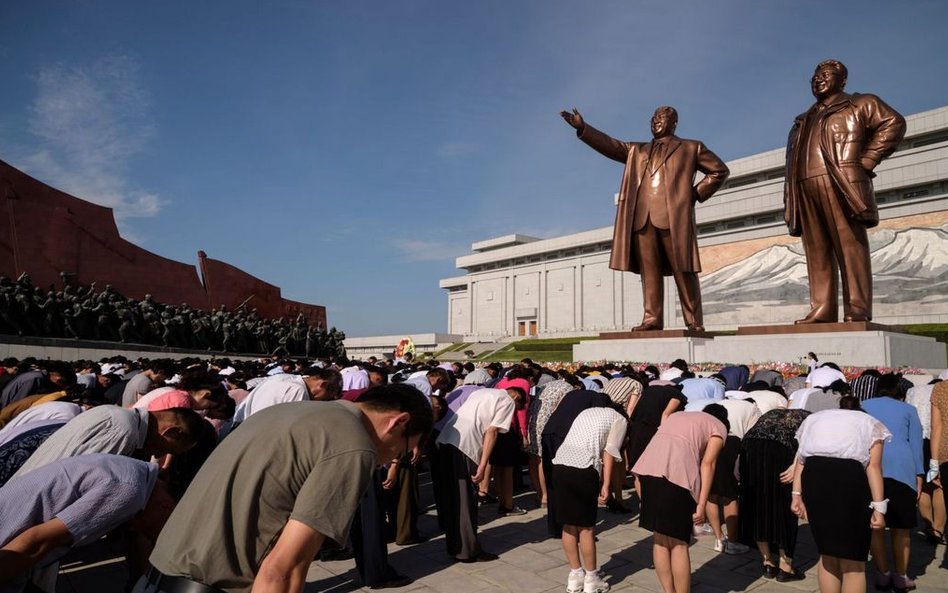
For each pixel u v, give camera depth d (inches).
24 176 931.3
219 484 84.7
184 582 81.3
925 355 681.0
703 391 295.6
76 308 840.9
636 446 278.2
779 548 206.7
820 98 607.2
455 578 207.5
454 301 3085.6
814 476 170.1
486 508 309.1
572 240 2479.1
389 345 2908.5
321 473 81.8
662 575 178.9
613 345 726.5
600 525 275.0
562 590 196.5
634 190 695.1
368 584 197.2
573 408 242.5
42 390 262.2
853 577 165.9
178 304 1143.0
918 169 1569.9
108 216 1039.0
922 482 249.8
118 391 313.6
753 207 1861.5
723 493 231.8
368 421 96.9
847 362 582.6
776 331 633.0
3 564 88.5
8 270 899.4
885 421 202.4
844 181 567.8
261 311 1359.5
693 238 672.4
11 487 96.9
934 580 205.2
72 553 232.8
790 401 260.7
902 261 1460.4
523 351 2044.8
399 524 247.4
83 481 98.9
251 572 82.3
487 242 3048.7
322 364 466.9
